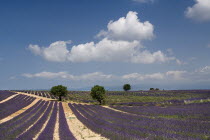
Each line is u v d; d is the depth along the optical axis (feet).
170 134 49.16
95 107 137.90
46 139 47.70
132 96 245.86
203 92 230.48
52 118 87.71
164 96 228.43
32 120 78.89
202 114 80.23
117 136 49.62
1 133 54.29
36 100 189.26
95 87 178.50
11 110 112.37
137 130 56.29
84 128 70.13
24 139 47.80
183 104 131.64
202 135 48.26
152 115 93.61
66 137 49.90
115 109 133.59
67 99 222.48
